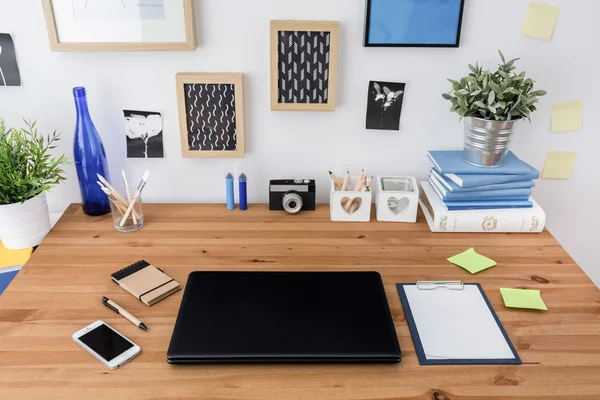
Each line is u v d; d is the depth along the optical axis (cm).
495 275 130
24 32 143
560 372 102
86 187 150
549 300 121
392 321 113
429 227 150
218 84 149
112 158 160
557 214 174
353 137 159
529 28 147
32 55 146
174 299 120
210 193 165
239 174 162
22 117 153
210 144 156
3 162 133
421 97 154
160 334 110
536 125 160
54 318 114
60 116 154
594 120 159
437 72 152
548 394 97
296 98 151
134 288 121
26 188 139
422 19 144
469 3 144
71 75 149
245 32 146
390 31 145
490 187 144
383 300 119
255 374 101
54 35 141
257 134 158
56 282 125
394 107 155
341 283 124
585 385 99
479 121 138
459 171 144
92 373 101
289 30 143
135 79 150
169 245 140
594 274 184
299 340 107
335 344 106
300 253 137
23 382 98
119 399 95
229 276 126
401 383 100
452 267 133
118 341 108
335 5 143
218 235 145
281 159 161
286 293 120
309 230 148
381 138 159
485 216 145
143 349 106
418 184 165
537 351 107
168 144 158
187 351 103
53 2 139
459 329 112
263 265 132
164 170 162
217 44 147
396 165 163
